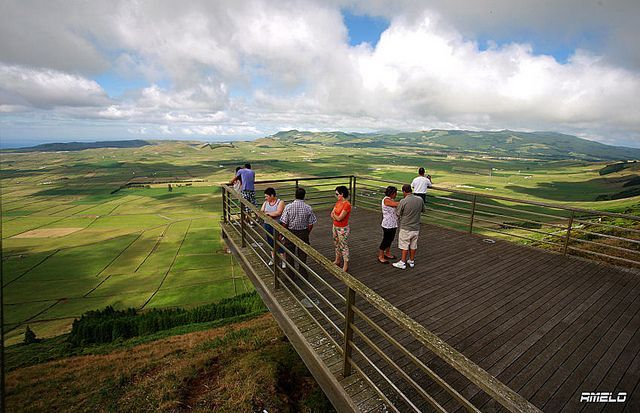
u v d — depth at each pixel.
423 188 8.73
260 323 17.38
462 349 3.61
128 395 9.05
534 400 2.94
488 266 5.93
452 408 2.83
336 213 5.30
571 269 5.81
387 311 2.17
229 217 7.37
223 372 8.66
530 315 4.32
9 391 13.42
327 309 4.33
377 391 2.59
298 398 6.91
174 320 28.27
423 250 6.75
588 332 3.96
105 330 27.62
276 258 4.57
